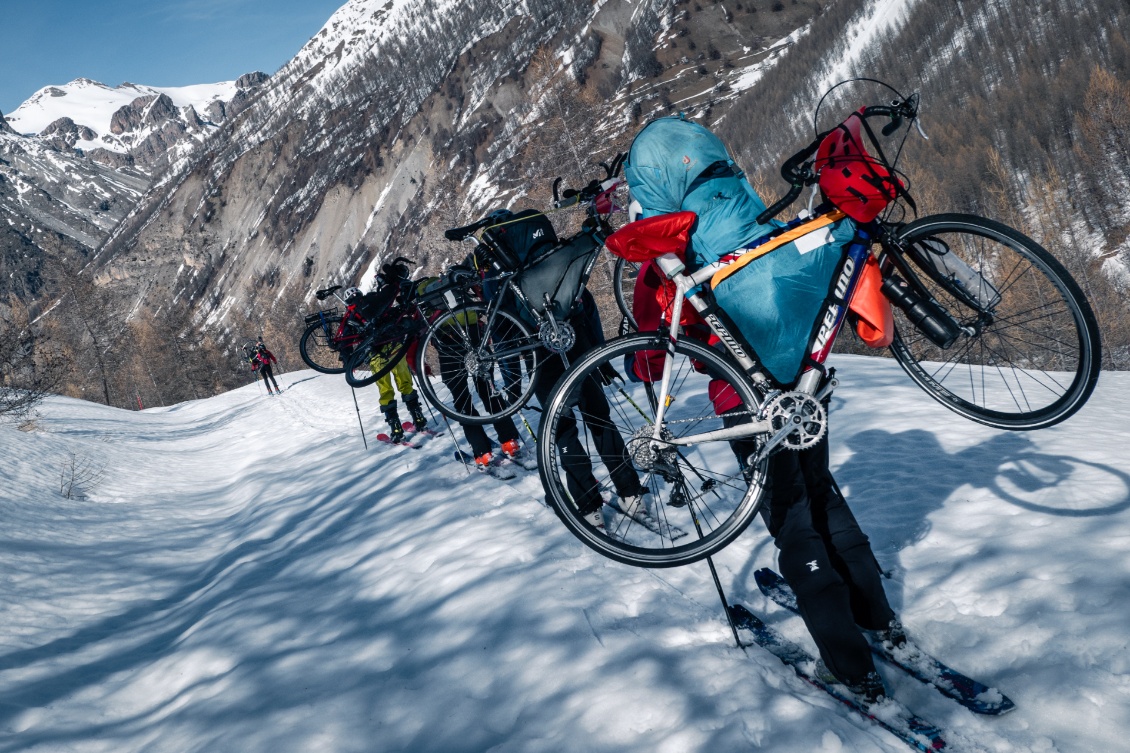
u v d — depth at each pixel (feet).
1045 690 6.97
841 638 7.31
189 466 45.14
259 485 31.22
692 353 8.05
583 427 12.79
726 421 8.45
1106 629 7.44
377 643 11.10
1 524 25.11
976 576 9.09
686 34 577.02
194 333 248.11
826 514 8.43
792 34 556.51
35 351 62.23
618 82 567.59
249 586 16.22
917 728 6.85
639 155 8.46
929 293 8.26
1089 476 11.06
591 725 7.79
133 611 17.72
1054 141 247.50
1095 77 207.62
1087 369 7.41
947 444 13.97
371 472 24.86
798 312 7.74
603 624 9.82
